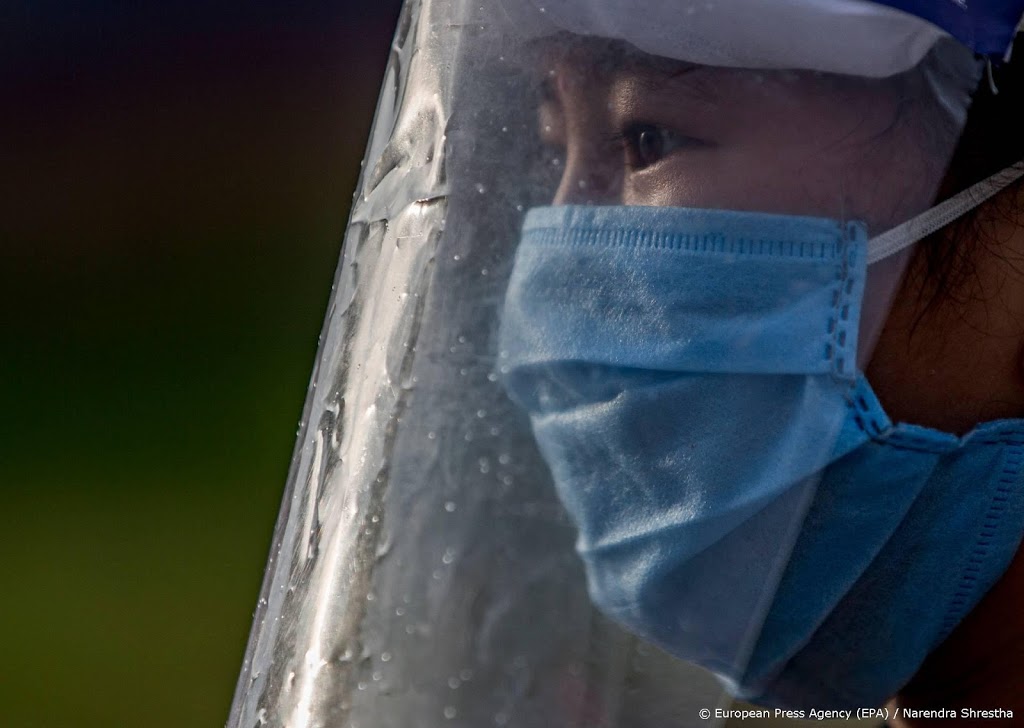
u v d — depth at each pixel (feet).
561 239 5.08
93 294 30.71
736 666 4.65
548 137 5.28
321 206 32.14
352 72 32.45
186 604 24.12
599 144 5.25
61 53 33.83
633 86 5.17
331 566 4.60
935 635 5.77
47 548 25.02
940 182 5.21
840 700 5.88
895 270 5.23
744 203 5.20
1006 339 5.37
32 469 26.91
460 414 4.68
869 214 5.21
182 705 22.00
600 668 4.34
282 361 30.27
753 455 5.02
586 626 4.37
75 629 23.52
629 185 5.24
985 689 6.00
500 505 4.50
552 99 5.28
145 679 22.40
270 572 5.66
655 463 4.86
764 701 5.91
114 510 26.48
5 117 33.63
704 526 4.79
